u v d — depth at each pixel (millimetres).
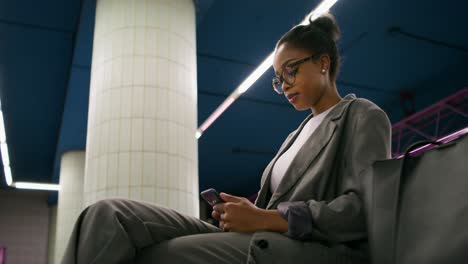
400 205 1031
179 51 5281
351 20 8227
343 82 10102
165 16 5320
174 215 1305
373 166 1142
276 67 1641
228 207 1249
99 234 1137
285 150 1690
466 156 938
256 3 7504
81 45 7922
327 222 1191
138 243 1185
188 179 4879
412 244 966
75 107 10055
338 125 1422
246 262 1174
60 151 12664
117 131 4789
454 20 8336
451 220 913
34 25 7980
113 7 5332
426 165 1021
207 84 9836
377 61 9430
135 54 5047
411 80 10180
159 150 4750
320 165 1373
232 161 14438
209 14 7699
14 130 11852
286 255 1156
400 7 7980
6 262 16125
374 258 1053
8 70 9234
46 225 17016
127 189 4602
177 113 4992
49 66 9148
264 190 1636
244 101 10633
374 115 1382
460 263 863
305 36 1603
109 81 5008
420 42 8906
